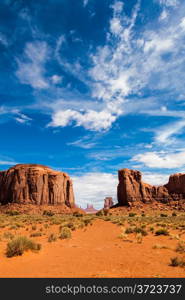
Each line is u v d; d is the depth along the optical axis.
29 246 11.58
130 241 15.98
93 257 10.27
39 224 32.56
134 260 9.57
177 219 40.03
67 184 123.44
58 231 22.89
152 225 27.78
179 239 16.31
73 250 12.39
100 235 20.44
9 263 9.04
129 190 116.12
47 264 8.83
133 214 62.09
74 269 7.99
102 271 7.67
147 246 13.76
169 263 9.02
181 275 7.26
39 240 16.73
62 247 13.52
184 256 10.48
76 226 28.39
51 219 42.72
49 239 16.00
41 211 96.12
